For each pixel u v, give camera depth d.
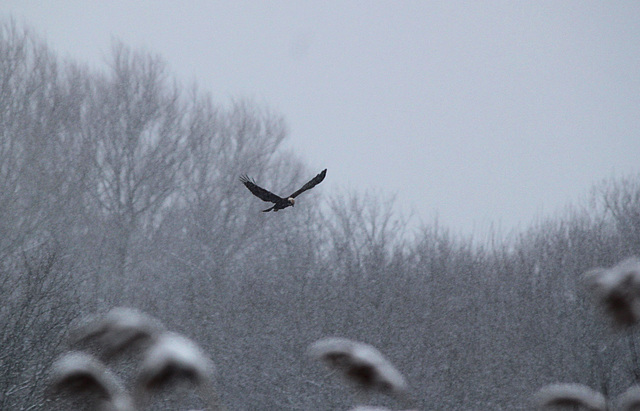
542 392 2.65
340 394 18.19
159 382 2.05
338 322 22.19
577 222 26.91
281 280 24.11
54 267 18.92
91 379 2.16
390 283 24.34
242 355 20.55
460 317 23.53
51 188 29.62
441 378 21.28
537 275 24.91
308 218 28.80
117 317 2.22
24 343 13.71
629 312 2.26
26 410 12.56
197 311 22.36
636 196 27.38
